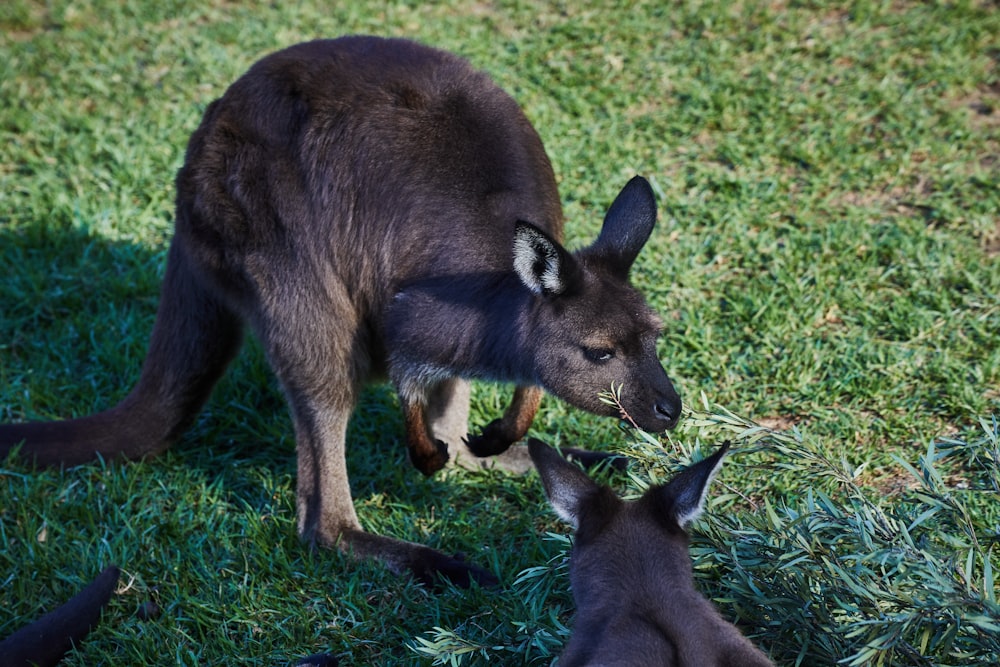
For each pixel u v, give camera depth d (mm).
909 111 12953
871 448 8992
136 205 12766
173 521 8805
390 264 8367
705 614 6145
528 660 7055
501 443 8789
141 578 8367
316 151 8414
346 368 8680
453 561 8125
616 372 7887
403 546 8344
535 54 14641
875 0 15023
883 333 10367
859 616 6422
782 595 6645
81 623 7719
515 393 8703
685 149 12938
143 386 9625
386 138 8352
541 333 7887
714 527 7055
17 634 7453
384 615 7895
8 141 13969
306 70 8609
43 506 8961
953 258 10961
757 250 11398
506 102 8711
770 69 14039
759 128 13102
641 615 6004
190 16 16453
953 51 13844
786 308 10664
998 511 7883
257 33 15734
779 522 6797
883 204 11938
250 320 8953
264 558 8383
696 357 10188
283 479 9438
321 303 8539
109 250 12086
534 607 7273
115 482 9219
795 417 9570
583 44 14875
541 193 8539
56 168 13398
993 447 7074
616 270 8008
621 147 12922
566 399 8062
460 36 15281
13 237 12242
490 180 8312
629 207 8086
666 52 14578
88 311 11359
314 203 8438
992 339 9961
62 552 8484
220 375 9711
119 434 9562
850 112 13156
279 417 10211
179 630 7828
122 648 7812
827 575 6535
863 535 6543
